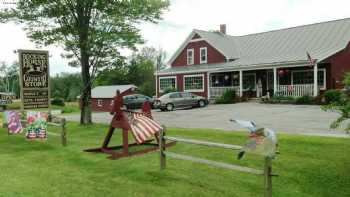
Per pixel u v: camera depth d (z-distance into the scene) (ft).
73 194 16.26
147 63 184.44
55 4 43.96
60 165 22.29
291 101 71.10
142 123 23.88
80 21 45.27
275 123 41.98
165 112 70.85
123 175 19.60
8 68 226.38
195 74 96.73
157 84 109.29
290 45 86.89
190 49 106.32
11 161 23.53
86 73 48.11
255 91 87.61
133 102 94.99
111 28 46.34
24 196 15.92
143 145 29.25
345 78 17.48
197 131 35.63
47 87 41.96
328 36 81.00
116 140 33.27
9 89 225.15
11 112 37.24
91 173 20.11
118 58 48.16
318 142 26.08
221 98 86.89
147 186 17.49
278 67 75.46
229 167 16.30
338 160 21.39
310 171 19.54
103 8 44.39
